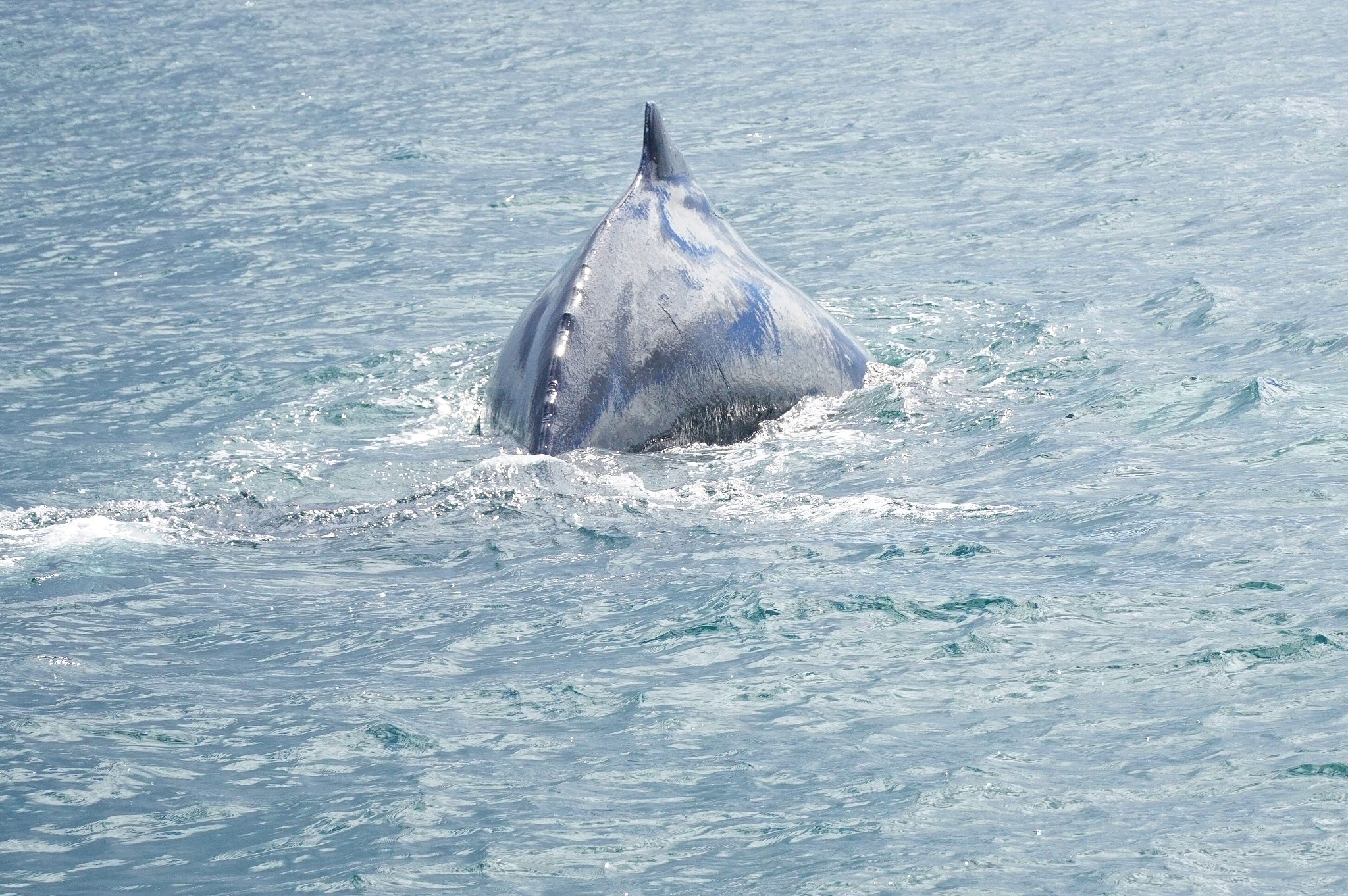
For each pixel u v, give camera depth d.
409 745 27.50
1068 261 67.69
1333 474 39.22
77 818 25.09
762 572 35.06
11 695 30.11
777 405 47.91
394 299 66.81
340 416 50.78
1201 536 35.31
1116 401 47.19
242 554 38.62
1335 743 25.34
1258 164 85.50
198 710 29.22
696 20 157.00
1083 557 34.75
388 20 164.12
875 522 38.50
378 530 40.03
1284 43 126.56
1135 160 88.50
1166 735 26.14
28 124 113.81
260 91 126.31
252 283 70.62
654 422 46.06
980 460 43.28
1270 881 21.73
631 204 49.78
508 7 170.88
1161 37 133.62
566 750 27.09
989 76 121.31
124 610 34.81
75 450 48.22
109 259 75.94
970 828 23.66
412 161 98.69
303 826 24.67
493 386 49.50
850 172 90.56
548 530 39.38
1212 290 59.41
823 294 64.06
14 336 61.88
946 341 55.81
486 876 22.97
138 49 147.75
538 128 109.31
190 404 52.91
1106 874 22.14
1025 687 28.38
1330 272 62.03
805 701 28.47
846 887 22.23
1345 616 30.09
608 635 32.16
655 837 23.94
